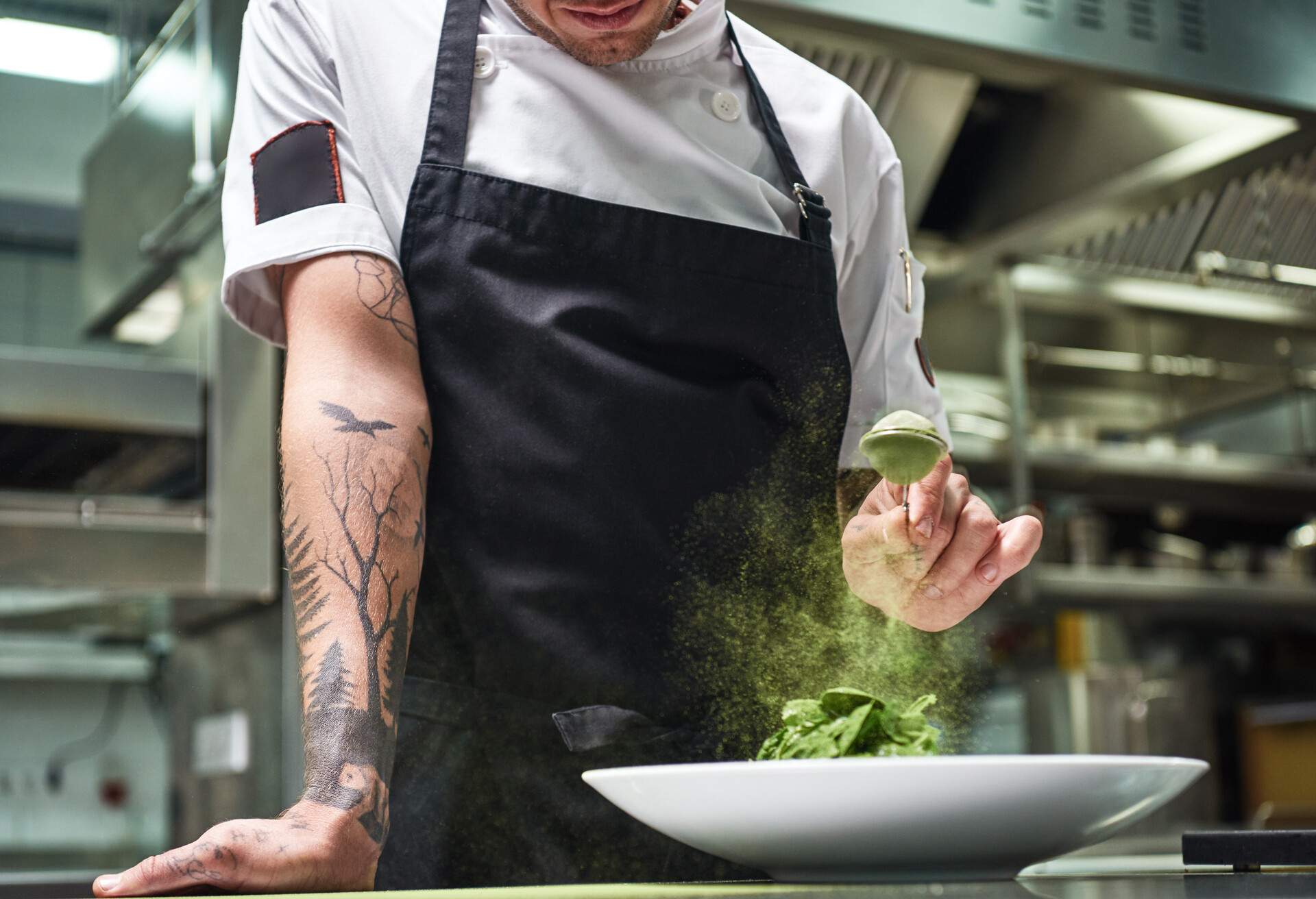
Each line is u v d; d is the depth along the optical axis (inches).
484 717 35.9
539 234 37.3
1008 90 124.2
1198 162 115.3
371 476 31.8
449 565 36.1
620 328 37.8
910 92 116.0
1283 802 176.2
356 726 28.2
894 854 23.8
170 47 101.5
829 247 41.2
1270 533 185.9
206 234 98.0
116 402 95.2
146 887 23.1
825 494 40.8
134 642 147.2
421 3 39.7
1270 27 110.6
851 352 45.1
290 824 25.2
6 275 157.5
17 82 157.2
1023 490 138.6
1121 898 17.8
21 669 155.9
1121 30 105.1
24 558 91.3
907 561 33.0
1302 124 111.8
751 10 94.7
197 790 110.7
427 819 35.3
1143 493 164.1
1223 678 187.6
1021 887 20.2
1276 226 141.3
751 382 39.6
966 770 22.3
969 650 39.4
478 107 38.8
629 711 35.8
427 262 36.8
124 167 111.5
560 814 35.2
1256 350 167.2
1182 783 25.3
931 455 29.6
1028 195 126.9
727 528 38.4
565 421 36.6
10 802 160.6
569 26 37.1
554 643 35.6
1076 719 163.5
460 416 36.4
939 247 136.2
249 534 98.0
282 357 100.9
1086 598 155.8
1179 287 152.6
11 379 92.2
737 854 24.9
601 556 36.4
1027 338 159.6
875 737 27.7
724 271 38.8
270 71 37.9
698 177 40.1
